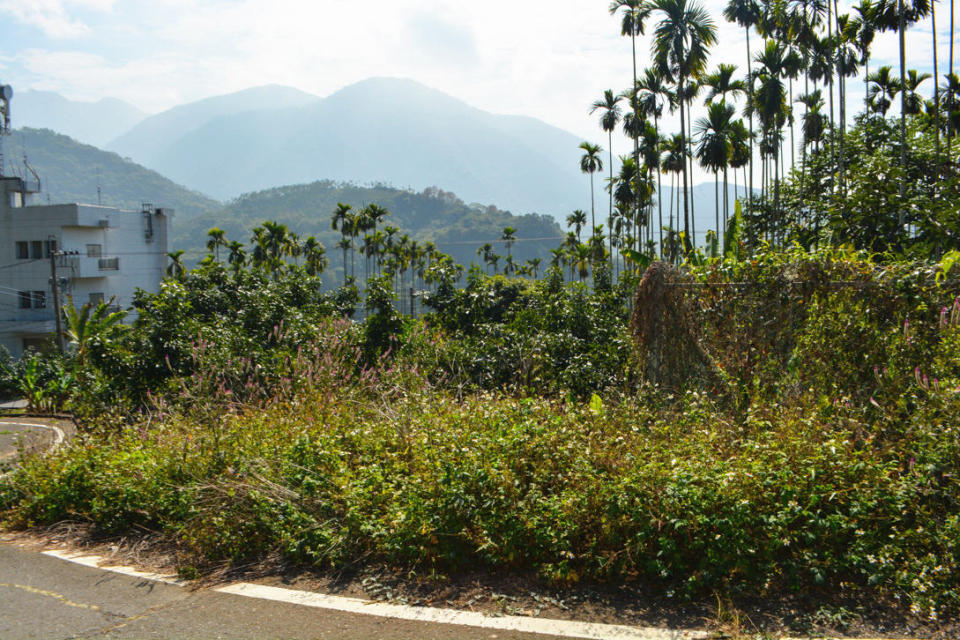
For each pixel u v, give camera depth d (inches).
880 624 118.2
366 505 170.4
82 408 400.5
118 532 207.8
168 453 233.9
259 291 557.0
